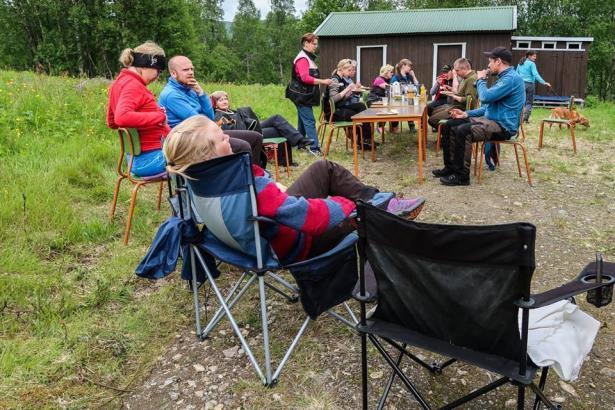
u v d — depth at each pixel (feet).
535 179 19.22
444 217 15.25
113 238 13.01
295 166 21.70
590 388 7.55
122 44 105.40
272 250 7.86
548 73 63.87
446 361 8.02
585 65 62.75
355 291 6.97
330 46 61.21
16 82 26.78
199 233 8.47
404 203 9.33
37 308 9.53
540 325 5.94
